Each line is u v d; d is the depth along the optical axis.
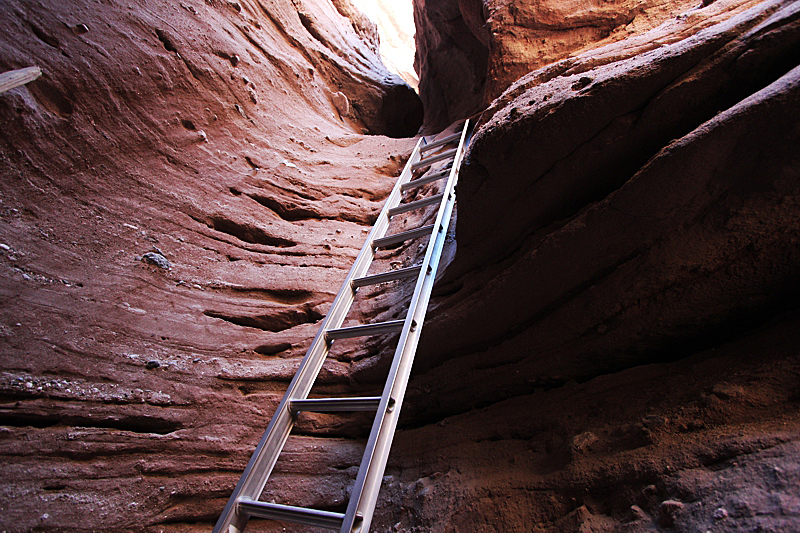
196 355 3.21
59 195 3.40
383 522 2.59
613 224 2.14
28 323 2.65
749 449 1.61
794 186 1.64
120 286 3.24
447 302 2.95
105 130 3.90
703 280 2.02
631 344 2.36
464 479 2.46
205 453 2.76
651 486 1.78
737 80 1.88
